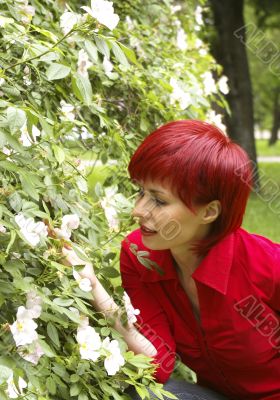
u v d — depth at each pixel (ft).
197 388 7.98
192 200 6.72
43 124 6.06
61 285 6.72
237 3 39.09
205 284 7.14
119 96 10.16
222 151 6.75
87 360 6.64
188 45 13.20
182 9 13.47
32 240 5.93
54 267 6.54
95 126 10.06
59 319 6.40
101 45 6.52
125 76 9.82
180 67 11.30
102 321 6.94
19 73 7.70
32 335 5.81
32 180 6.35
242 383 7.77
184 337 7.74
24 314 5.82
